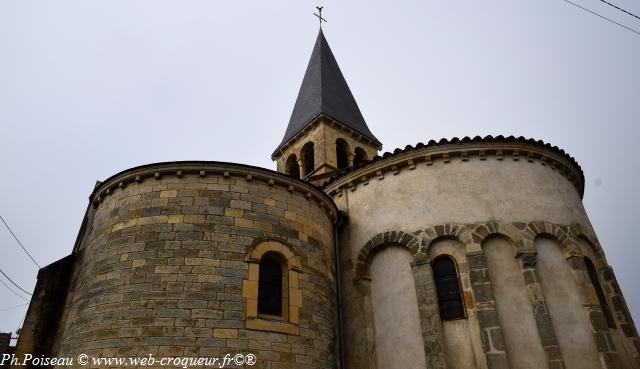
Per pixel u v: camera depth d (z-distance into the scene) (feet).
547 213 43.55
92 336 33.04
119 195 39.88
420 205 44.96
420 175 46.47
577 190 52.44
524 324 38.32
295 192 42.60
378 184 48.55
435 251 42.98
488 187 44.32
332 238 46.60
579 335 38.06
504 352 36.27
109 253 36.47
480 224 42.34
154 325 32.42
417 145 46.75
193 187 38.47
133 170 39.58
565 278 40.81
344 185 51.01
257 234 37.96
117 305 33.58
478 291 39.11
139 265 34.88
